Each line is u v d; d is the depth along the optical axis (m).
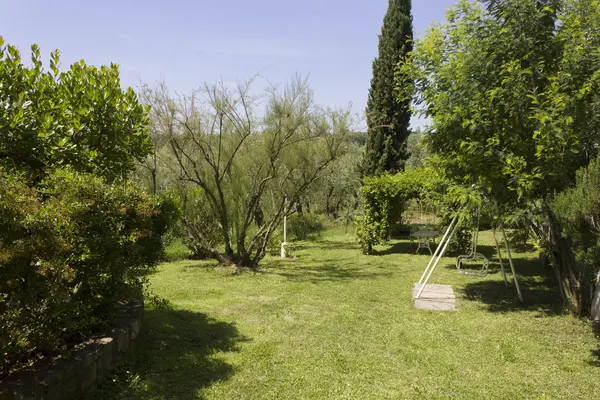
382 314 5.78
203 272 8.84
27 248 2.53
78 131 4.40
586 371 3.88
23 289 2.65
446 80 6.09
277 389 3.54
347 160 20.22
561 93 5.02
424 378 3.77
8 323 2.56
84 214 3.09
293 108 8.69
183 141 8.93
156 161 9.39
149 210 3.82
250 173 9.69
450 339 4.77
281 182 9.89
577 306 5.49
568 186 5.26
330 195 20.94
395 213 11.56
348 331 5.06
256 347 4.50
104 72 4.99
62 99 4.57
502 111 5.51
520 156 5.28
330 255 11.45
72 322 3.00
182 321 5.30
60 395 2.80
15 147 3.73
